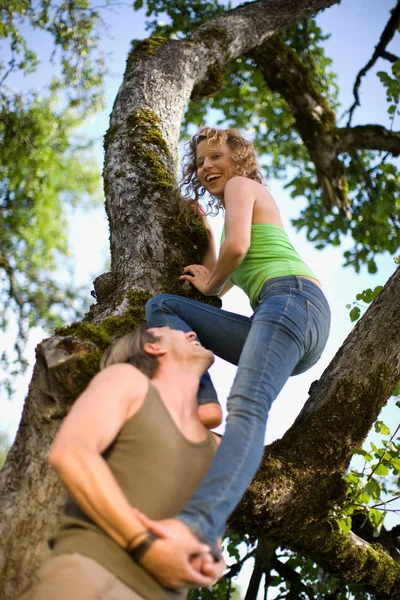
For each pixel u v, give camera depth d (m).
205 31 5.13
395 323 3.32
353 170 7.98
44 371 2.46
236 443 1.97
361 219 8.04
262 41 5.61
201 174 3.06
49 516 2.33
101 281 3.25
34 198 9.98
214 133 3.05
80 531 1.73
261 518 3.13
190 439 1.96
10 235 10.15
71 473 1.66
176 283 3.14
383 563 3.68
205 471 1.94
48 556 1.76
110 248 3.50
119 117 4.05
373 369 3.30
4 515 2.35
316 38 7.58
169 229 3.31
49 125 8.66
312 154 7.55
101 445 1.74
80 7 6.73
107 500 1.65
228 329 2.72
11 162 8.72
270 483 3.04
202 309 2.75
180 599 1.83
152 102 4.15
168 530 1.69
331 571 3.83
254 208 2.76
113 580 1.65
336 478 3.24
